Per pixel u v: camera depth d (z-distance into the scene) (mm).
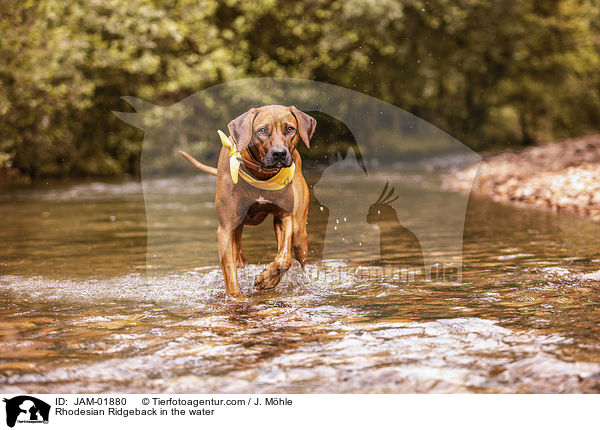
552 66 20594
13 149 14242
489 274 4316
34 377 2467
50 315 3414
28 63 13359
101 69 14438
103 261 5246
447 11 17031
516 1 18453
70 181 15242
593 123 20984
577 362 2484
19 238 6816
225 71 14820
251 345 2783
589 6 19734
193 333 2990
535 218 7430
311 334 2930
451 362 2521
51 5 13773
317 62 11008
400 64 17203
